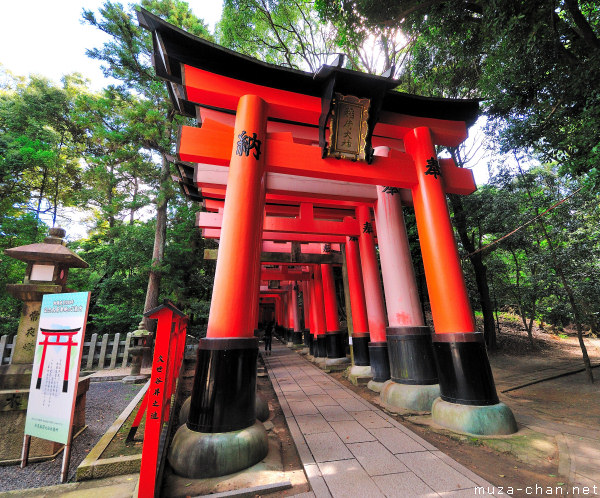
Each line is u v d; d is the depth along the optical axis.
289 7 11.98
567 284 10.27
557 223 10.58
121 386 8.59
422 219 5.95
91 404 6.67
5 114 16.80
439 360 5.28
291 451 4.15
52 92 18.41
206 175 7.02
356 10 6.72
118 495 3.06
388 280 6.99
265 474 3.35
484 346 5.11
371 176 5.85
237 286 4.16
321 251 13.20
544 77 6.46
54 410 3.77
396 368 6.47
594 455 3.72
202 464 3.36
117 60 12.66
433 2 6.41
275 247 13.05
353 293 9.82
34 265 4.89
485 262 14.97
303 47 12.71
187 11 14.48
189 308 14.50
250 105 5.04
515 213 11.43
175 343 5.01
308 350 15.97
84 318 3.92
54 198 18.67
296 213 10.36
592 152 5.10
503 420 4.54
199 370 3.91
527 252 12.80
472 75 10.46
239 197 4.54
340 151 5.60
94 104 12.24
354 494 2.90
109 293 15.02
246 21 12.26
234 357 3.89
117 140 11.96
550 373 10.09
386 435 4.41
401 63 11.84
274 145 5.35
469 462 3.70
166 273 13.70
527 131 6.91
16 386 4.36
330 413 5.59
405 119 6.41
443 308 5.33
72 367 3.80
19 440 4.18
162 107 13.16
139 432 4.64
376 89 5.44
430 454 3.74
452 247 5.57
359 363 9.31
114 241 15.18
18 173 15.17
